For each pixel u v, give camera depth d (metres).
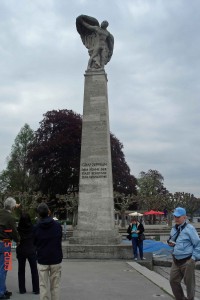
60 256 8.84
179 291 8.41
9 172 89.75
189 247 8.18
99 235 20.89
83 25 24.20
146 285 12.26
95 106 22.67
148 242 25.22
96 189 21.72
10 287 11.92
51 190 60.75
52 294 8.80
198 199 86.19
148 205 72.75
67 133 59.78
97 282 12.84
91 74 23.11
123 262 18.33
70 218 67.75
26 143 90.62
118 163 61.38
